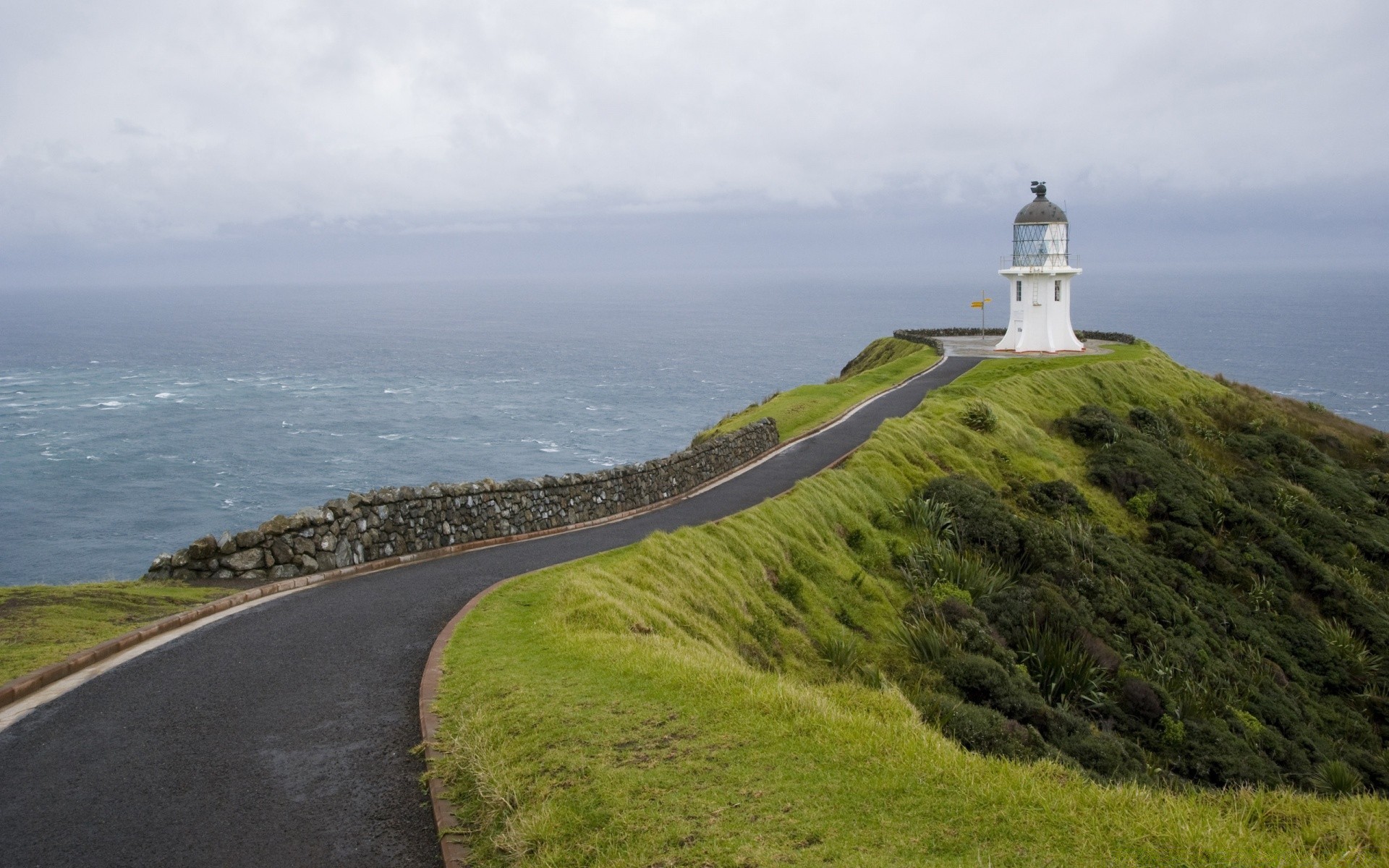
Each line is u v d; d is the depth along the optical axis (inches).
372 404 6161.4
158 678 459.2
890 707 426.6
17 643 493.7
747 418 1740.9
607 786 314.2
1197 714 840.3
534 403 6264.8
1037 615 922.1
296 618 572.1
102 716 409.1
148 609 576.4
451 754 354.3
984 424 1454.2
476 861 285.6
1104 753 671.8
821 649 751.1
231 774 350.9
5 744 379.6
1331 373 7765.8
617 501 1024.9
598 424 5359.3
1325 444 2041.1
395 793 335.3
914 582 940.0
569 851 280.4
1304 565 1330.0
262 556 675.4
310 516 701.9
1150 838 280.2
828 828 283.4
